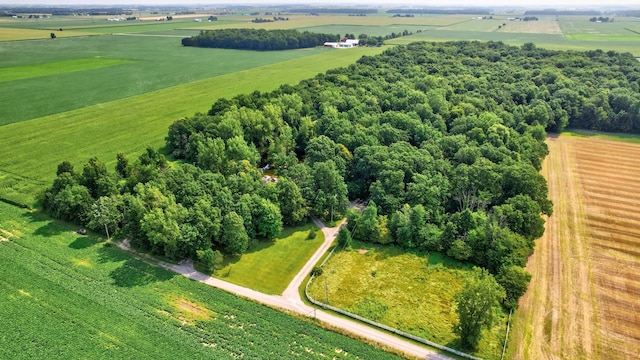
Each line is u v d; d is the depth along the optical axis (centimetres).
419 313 6469
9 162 11094
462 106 13075
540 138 12281
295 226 8762
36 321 6006
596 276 7325
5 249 7675
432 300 6744
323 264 7544
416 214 7962
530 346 5922
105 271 7169
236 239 7519
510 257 7144
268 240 8256
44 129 13462
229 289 6900
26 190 9744
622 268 7512
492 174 8712
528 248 7462
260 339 5869
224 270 7369
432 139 10819
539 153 11094
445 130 12081
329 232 8556
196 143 11144
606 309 6594
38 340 5684
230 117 11356
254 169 9738
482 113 12256
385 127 11094
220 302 6544
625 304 6688
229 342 5791
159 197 7906
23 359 5375
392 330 6103
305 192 8856
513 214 7762
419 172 9369
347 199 9056
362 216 8338
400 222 7944
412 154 9538
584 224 8850
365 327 6191
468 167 9019
